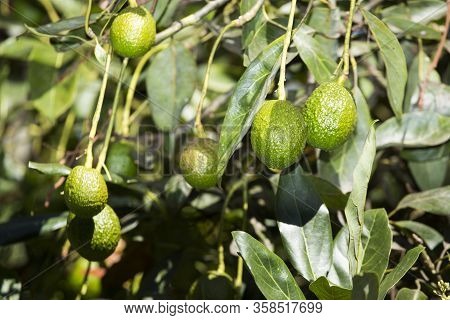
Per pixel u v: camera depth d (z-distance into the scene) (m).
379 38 1.43
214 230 1.71
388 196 1.73
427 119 1.56
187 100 1.60
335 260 1.38
